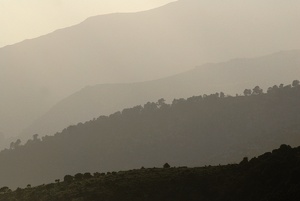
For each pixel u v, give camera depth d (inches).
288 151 3139.8
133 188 3191.4
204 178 3221.0
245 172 3129.9
